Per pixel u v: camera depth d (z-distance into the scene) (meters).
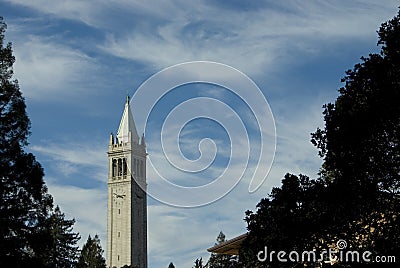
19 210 49.59
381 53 32.50
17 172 49.62
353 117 31.44
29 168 50.16
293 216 33.22
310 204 32.97
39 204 51.62
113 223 165.00
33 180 50.09
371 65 31.89
